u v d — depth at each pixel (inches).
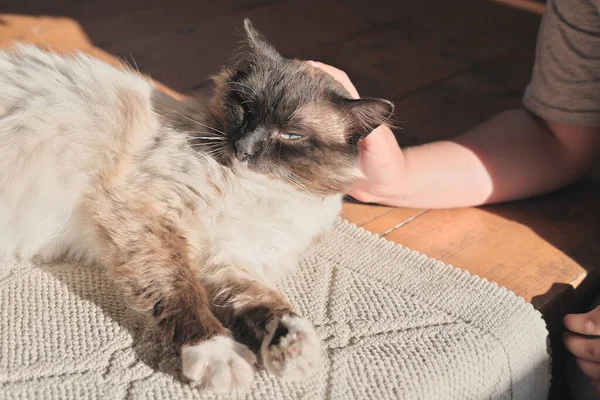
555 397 33.3
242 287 26.6
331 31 48.0
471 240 33.4
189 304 25.7
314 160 28.5
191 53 43.4
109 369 25.0
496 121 36.8
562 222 34.8
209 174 28.1
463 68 45.3
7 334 25.6
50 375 24.5
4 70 29.8
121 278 26.4
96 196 27.8
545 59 34.9
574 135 35.0
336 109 28.7
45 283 27.9
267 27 47.4
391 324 27.7
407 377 25.9
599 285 33.1
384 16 51.2
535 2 54.4
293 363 24.2
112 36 44.6
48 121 28.7
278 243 28.7
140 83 30.9
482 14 52.8
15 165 28.2
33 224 28.5
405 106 41.1
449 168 34.5
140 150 28.5
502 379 27.9
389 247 31.5
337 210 31.0
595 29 33.2
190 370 24.2
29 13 46.4
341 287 29.1
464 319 28.3
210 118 29.5
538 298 30.7
